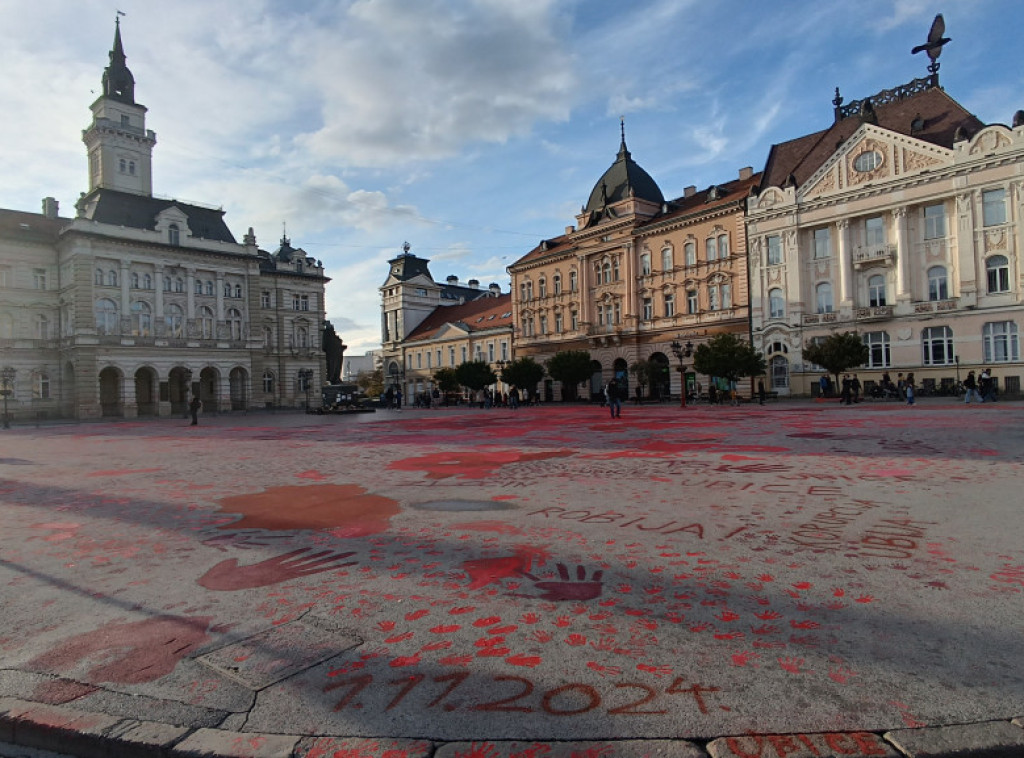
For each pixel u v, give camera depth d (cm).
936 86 4103
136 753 290
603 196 5653
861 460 1098
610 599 455
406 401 7969
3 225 5456
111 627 433
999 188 3519
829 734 276
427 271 8569
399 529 691
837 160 4141
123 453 1752
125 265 5359
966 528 610
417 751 276
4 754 309
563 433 1959
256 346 6209
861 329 4009
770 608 427
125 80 6169
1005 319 3494
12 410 5122
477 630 407
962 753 263
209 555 613
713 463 1130
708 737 280
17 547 666
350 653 379
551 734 286
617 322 5497
